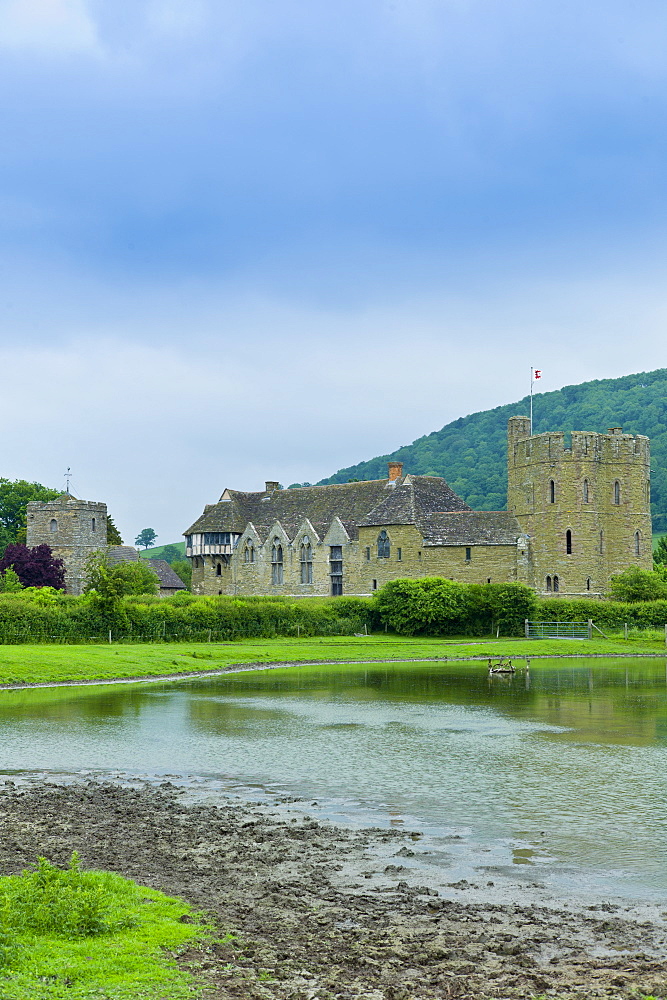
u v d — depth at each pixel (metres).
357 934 16.48
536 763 31.89
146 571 125.00
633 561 112.12
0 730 38.69
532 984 14.57
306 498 126.25
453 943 16.19
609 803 26.23
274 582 122.06
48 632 74.94
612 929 16.92
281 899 18.16
